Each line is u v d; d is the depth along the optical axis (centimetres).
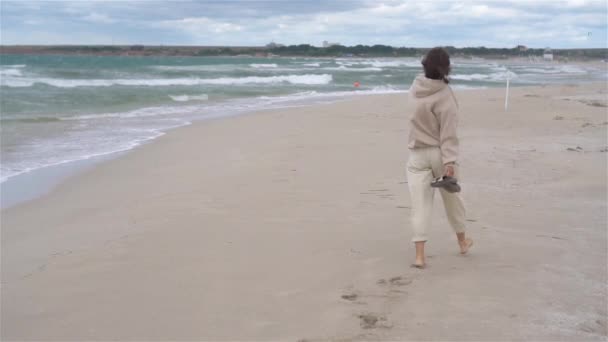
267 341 327
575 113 1670
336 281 413
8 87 2631
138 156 1076
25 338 349
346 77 4606
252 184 781
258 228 562
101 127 1470
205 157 1046
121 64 7150
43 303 402
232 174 863
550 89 2958
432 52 406
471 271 425
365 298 380
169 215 636
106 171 949
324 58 13000
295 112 1820
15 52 12975
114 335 346
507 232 531
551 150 994
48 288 429
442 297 377
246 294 396
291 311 365
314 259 463
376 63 8781
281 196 699
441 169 418
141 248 514
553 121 1477
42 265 498
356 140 1177
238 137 1280
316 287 403
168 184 827
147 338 340
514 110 1777
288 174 839
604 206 627
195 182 823
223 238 532
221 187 773
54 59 9088
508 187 721
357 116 1677
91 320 370
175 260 475
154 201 715
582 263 445
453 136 404
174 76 3997
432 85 404
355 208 631
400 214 600
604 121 1454
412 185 429
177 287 415
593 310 357
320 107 1995
